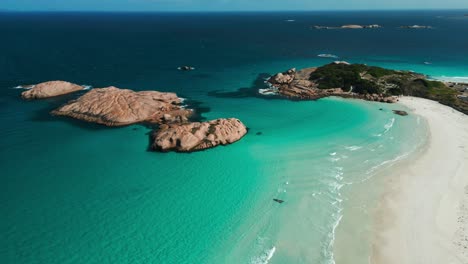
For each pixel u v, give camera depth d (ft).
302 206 119.85
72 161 149.38
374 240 104.01
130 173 140.26
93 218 112.88
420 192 127.44
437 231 107.55
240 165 146.92
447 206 119.44
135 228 108.58
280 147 164.14
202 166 146.00
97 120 189.78
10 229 107.76
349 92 248.11
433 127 187.52
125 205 119.65
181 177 137.59
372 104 226.79
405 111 213.05
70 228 108.37
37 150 158.92
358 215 115.14
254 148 162.71
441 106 223.10
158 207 118.73
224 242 103.76
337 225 110.52
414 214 115.44
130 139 170.81
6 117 197.16
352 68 278.05
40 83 260.62
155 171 141.79
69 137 172.55
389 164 147.74
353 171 142.10
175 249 100.89
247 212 116.67
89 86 272.31
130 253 99.14
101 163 148.05
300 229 108.99
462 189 129.49
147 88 269.85
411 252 99.66
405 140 171.32
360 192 127.54
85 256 98.07
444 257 97.76
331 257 97.96
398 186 131.23
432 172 141.18
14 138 170.50
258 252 100.17
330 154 156.97
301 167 145.48
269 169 143.84
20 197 123.54
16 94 244.22
